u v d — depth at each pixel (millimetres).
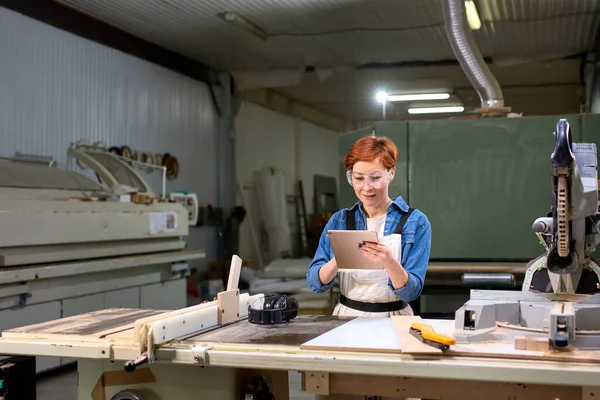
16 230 3410
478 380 1430
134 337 1656
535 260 1944
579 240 1697
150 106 6441
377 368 1468
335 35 6332
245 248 8125
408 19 5809
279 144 9211
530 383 1429
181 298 4930
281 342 1621
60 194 3971
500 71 7551
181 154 6949
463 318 1602
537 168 3342
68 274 3707
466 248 3432
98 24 5695
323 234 2186
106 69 5828
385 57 7191
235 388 1724
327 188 10586
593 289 1835
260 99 8516
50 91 5164
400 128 3479
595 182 1708
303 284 6277
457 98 8820
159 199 4754
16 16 4832
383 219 2092
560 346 1460
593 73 6754
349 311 2102
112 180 4512
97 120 5699
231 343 1629
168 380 1760
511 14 5633
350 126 11445
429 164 3457
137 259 4285
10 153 4777
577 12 5570
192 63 7152
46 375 3957
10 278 3340
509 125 3371
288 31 6207
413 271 1993
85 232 3865
